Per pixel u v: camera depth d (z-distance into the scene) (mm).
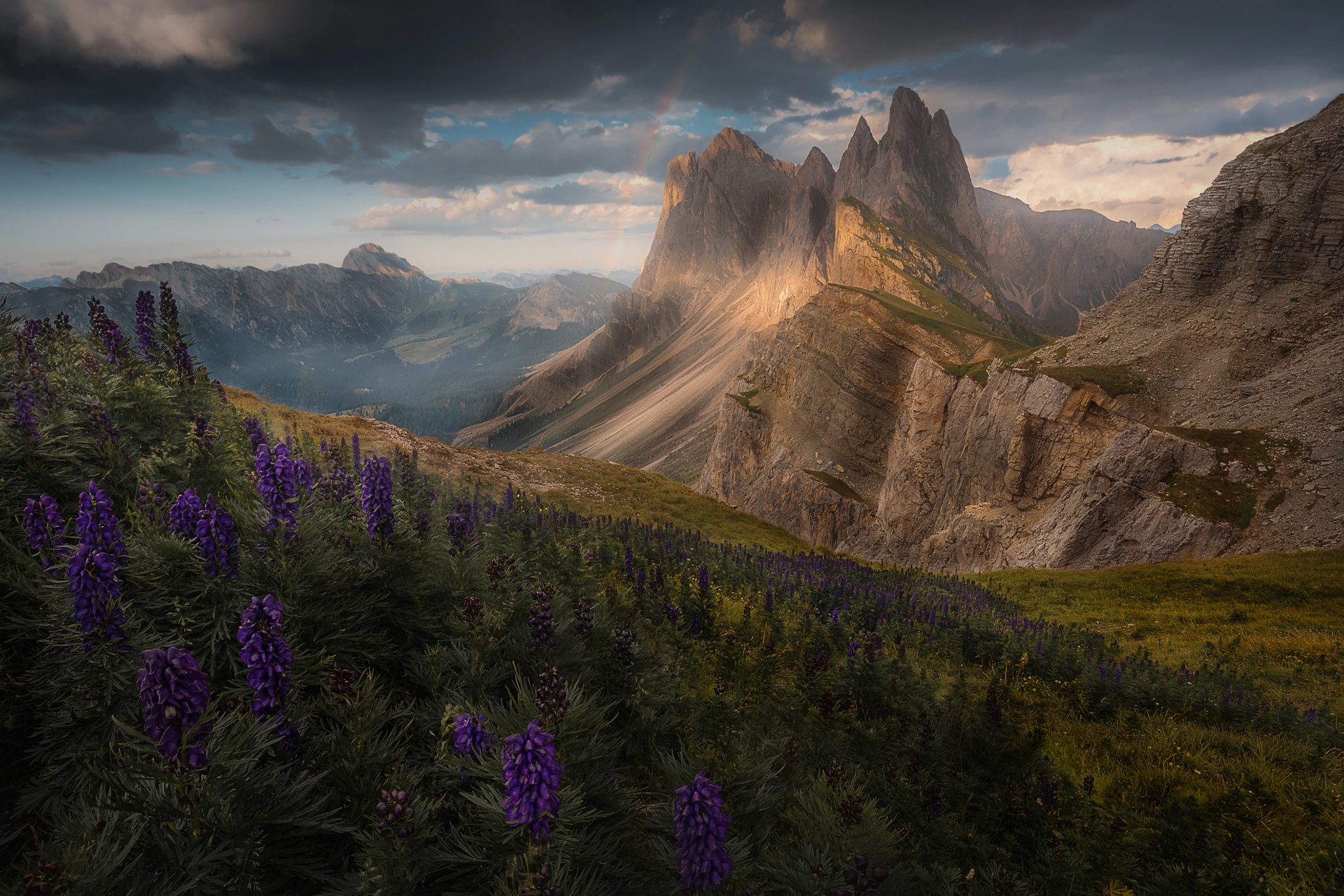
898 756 6949
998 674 14227
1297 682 16297
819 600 17938
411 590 5566
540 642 5172
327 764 3375
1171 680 14375
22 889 2420
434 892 2988
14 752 3492
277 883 2850
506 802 2875
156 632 3949
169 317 10844
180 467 7508
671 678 6516
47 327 11102
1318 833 6934
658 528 28922
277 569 4676
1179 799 7266
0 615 3928
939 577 37719
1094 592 31625
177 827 2650
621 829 3611
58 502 5812
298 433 29938
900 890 3730
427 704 4371
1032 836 5746
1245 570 30953
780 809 4438
